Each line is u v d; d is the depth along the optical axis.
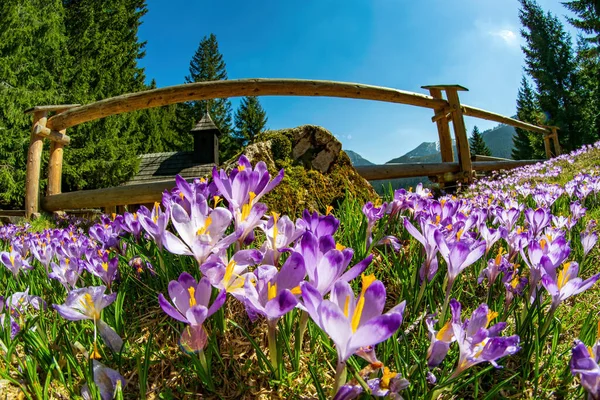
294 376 0.99
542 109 37.25
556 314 1.38
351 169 3.07
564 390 1.02
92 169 20.00
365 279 0.69
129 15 31.34
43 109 5.18
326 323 0.61
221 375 1.04
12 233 2.85
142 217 1.20
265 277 0.83
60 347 1.03
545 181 5.54
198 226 0.95
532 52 38.25
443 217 1.45
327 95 5.28
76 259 1.36
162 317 1.29
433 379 0.85
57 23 19.16
